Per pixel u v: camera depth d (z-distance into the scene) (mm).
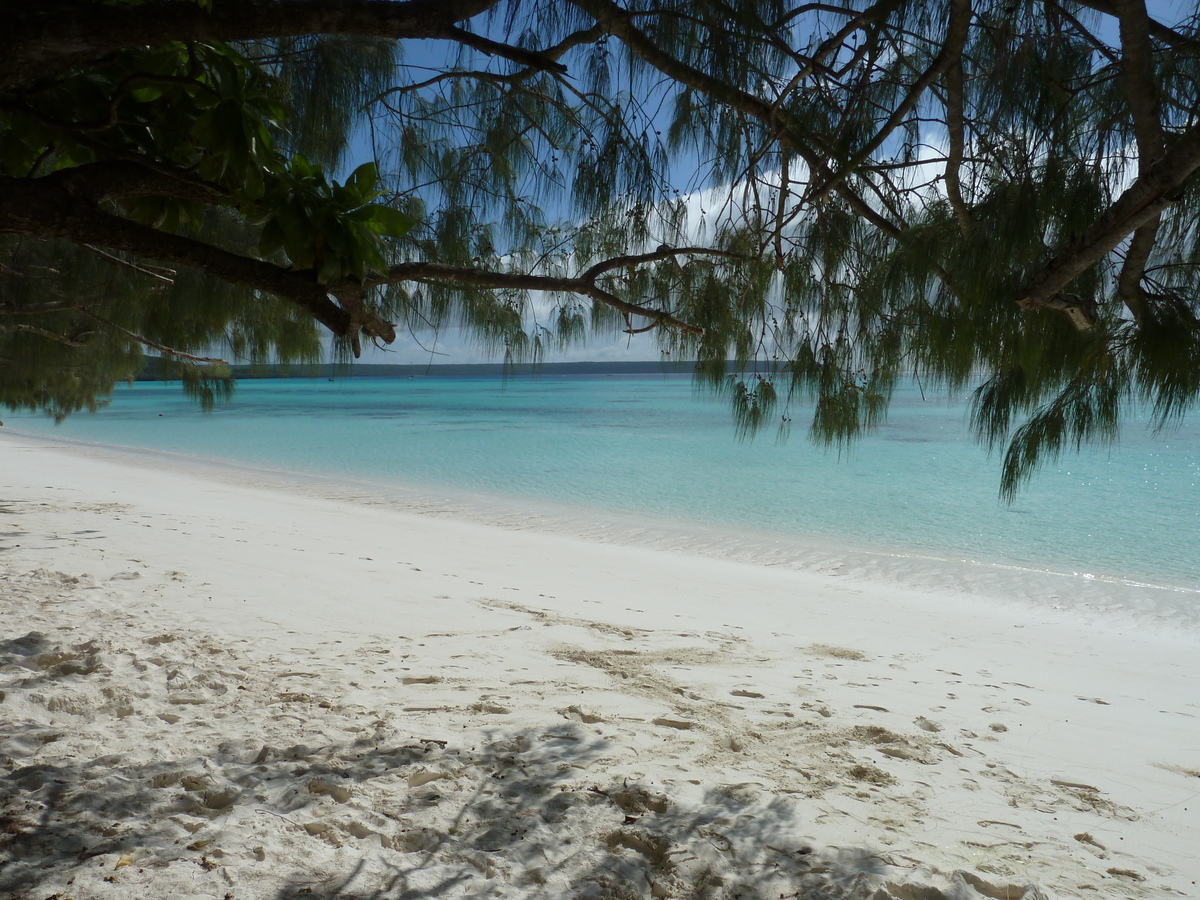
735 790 3346
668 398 71812
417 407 59812
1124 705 5434
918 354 2732
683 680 5105
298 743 3586
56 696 3949
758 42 2438
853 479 20438
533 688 4688
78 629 5238
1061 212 2236
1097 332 2307
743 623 7312
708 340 3250
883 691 5234
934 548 12477
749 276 3152
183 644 5098
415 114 3402
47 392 10562
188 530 10492
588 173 2982
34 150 2297
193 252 2043
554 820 2965
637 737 3920
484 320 3752
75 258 5566
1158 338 2176
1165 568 11078
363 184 2072
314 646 5387
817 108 2590
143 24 1812
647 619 7160
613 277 3621
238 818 2848
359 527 12305
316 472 21750
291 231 1969
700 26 2469
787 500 17266
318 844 2703
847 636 7074
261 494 16719
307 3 1899
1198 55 2139
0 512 11055
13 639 4867
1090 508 16094
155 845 2617
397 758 3467
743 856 2783
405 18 1996
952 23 2105
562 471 22219
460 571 9016
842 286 3008
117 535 9641
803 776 3602
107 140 2209
